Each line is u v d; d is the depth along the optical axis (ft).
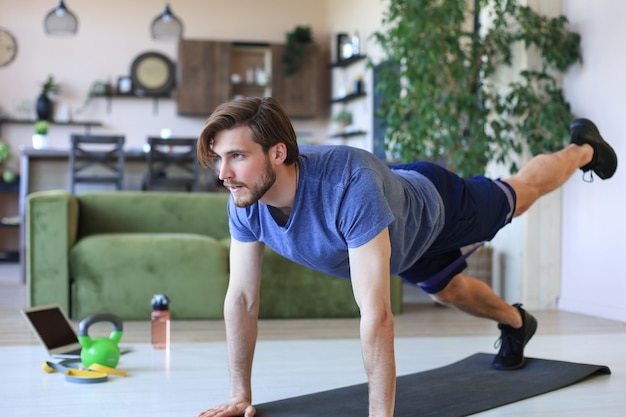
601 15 14.25
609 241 14.16
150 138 23.03
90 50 31.35
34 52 30.91
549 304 15.66
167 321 10.70
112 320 9.32
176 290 14.03
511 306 8.96
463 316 14.80
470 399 7.62
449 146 15.71
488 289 8.63
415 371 9.20
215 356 10.12
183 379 8.67
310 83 32.01
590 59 14.56
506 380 8.45
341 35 30.81
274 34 33.01
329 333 12.60
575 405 7.51
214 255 14.17
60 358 9.80
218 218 16.06
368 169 6.03
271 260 14.48
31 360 9.80
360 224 5.84
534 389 8.03
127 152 23.98
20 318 13.97
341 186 5.90
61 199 13.85
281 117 5.72
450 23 15.84
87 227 15.53
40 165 23.84
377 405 5.77
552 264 15.64
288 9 33.14
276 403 7.41
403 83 20.86
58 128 31.19
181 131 32.22
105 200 15.65
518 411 7.28
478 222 7.63
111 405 7.48
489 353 10.05
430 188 7.06
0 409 7.30
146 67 31.42
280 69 31.81
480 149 15.23
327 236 6.15
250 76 32.45
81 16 31.32
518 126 15.17
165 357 10.04
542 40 15.03
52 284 13.83
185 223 15.92
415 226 6.66
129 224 15.71
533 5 15.46
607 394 7.96
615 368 9.36
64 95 31.12
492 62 16.49
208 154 5.77
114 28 31.50
